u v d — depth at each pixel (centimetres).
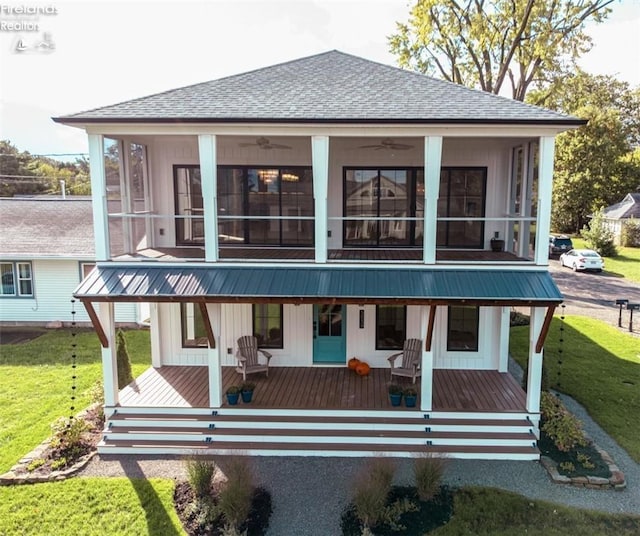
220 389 1098
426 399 1074
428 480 869
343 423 1066
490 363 1347
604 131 4928
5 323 2141
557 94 2786
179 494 893
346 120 986
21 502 871
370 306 1331
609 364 1612
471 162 1341
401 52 2905
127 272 1077
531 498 882
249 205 1382
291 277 1055
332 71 1317
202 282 1047
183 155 1352
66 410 1266
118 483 929
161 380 1272
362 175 1359
